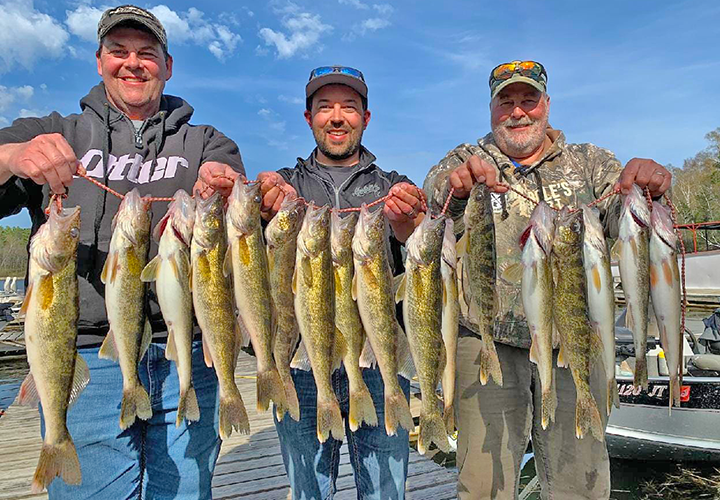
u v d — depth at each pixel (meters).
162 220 1.02
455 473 1.96
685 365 2.67
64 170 0.86
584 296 1.14
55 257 0.92
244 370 3.92
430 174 1.41
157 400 1.02
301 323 1.04
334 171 1.32
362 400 1.06
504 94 1.32
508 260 1.27
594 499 1.22
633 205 1.12
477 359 1.26
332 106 1.28
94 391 0.99
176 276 0.99
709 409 2.34
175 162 1.10
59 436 0.91
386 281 1.09
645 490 2.41
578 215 1.14
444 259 1.10
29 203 1.04
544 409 1.10
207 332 0.99
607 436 2.49
